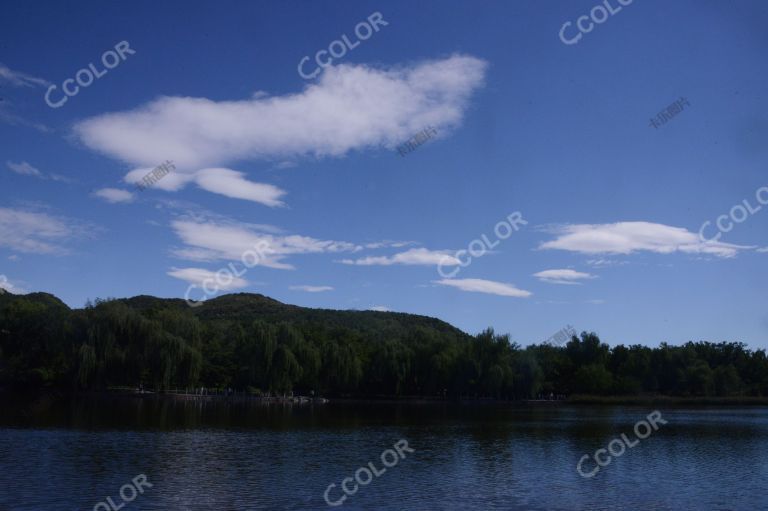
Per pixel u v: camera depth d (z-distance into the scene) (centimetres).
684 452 5809
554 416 10625
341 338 17438
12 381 12425
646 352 18750
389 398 16462
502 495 3847
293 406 12294
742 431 7975
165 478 4081
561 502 3697
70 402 10500
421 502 3628
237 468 4528
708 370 17900
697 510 3550
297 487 3950
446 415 10569
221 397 13362
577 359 18475
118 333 11269
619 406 15312
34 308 13275
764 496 3900
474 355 15575
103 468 4353
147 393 12531
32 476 4031
